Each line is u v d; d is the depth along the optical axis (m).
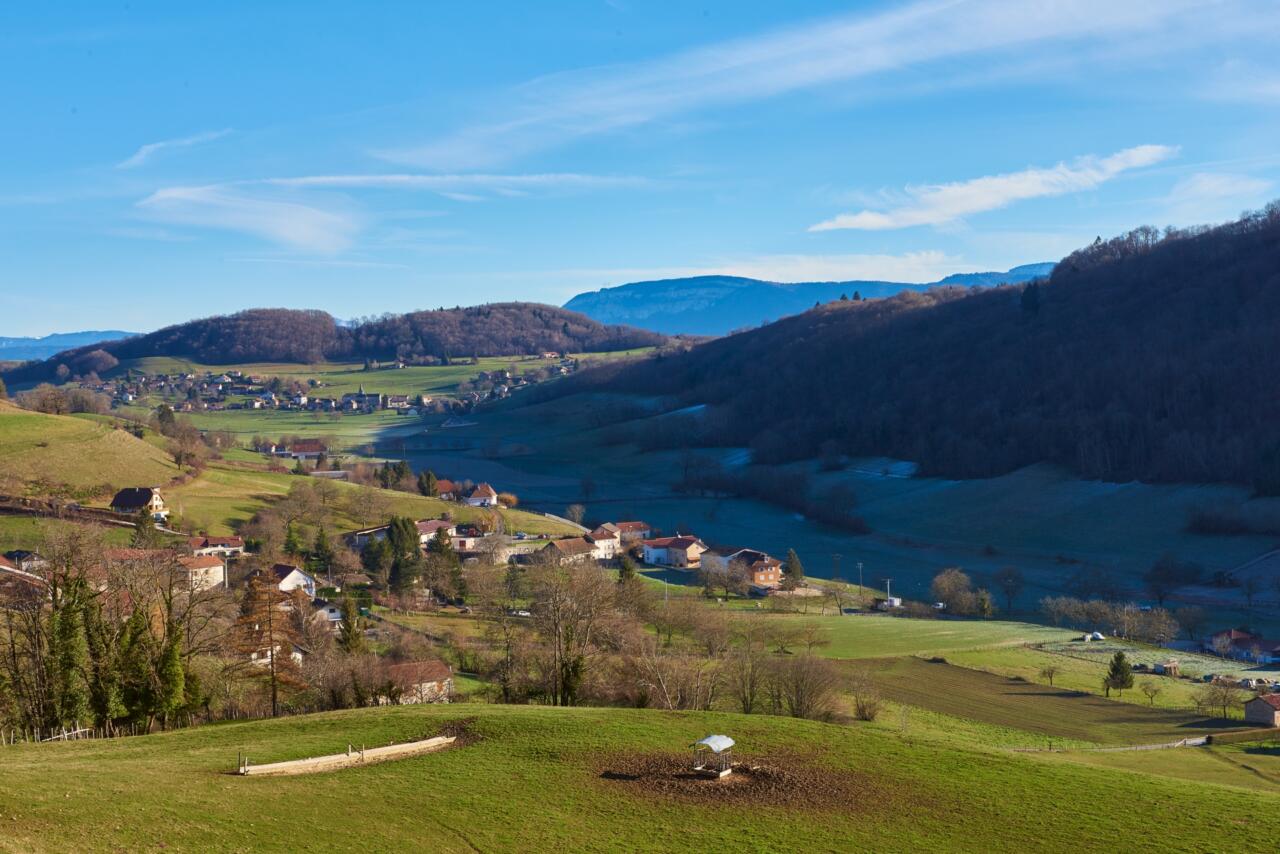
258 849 36.00
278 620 78.19
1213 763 76.69
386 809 42.09
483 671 100.00
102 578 87.56
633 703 79.69
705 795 46.44
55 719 62.59
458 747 52.69
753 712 81.44
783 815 44.31
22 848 32.19
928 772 50.97
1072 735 89.62
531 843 39.97
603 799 45.41
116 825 35.88
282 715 74.69
